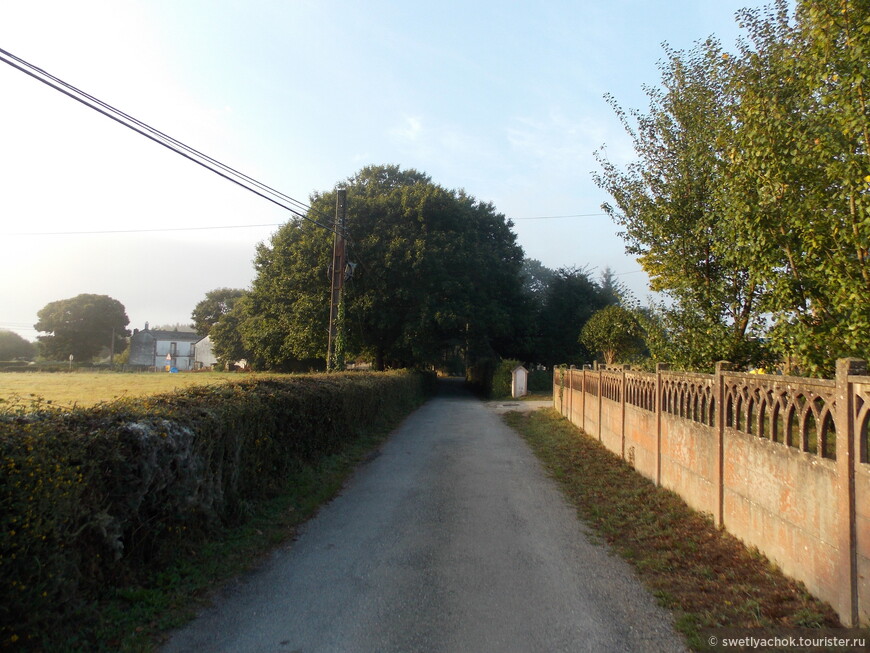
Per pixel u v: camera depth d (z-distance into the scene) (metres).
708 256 10.30
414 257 32.09
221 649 4.04
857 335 5.94
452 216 35.31
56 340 86.25
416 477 10.38
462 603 4.86
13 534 3.42
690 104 10.53
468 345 41.28
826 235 6.60
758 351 9.40
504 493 9.14
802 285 7.16
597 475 10.21
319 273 32.47
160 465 5.07
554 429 17.12
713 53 10.14
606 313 24.70
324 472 10.08
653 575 5.49
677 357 10.26
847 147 6.24
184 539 5.64
